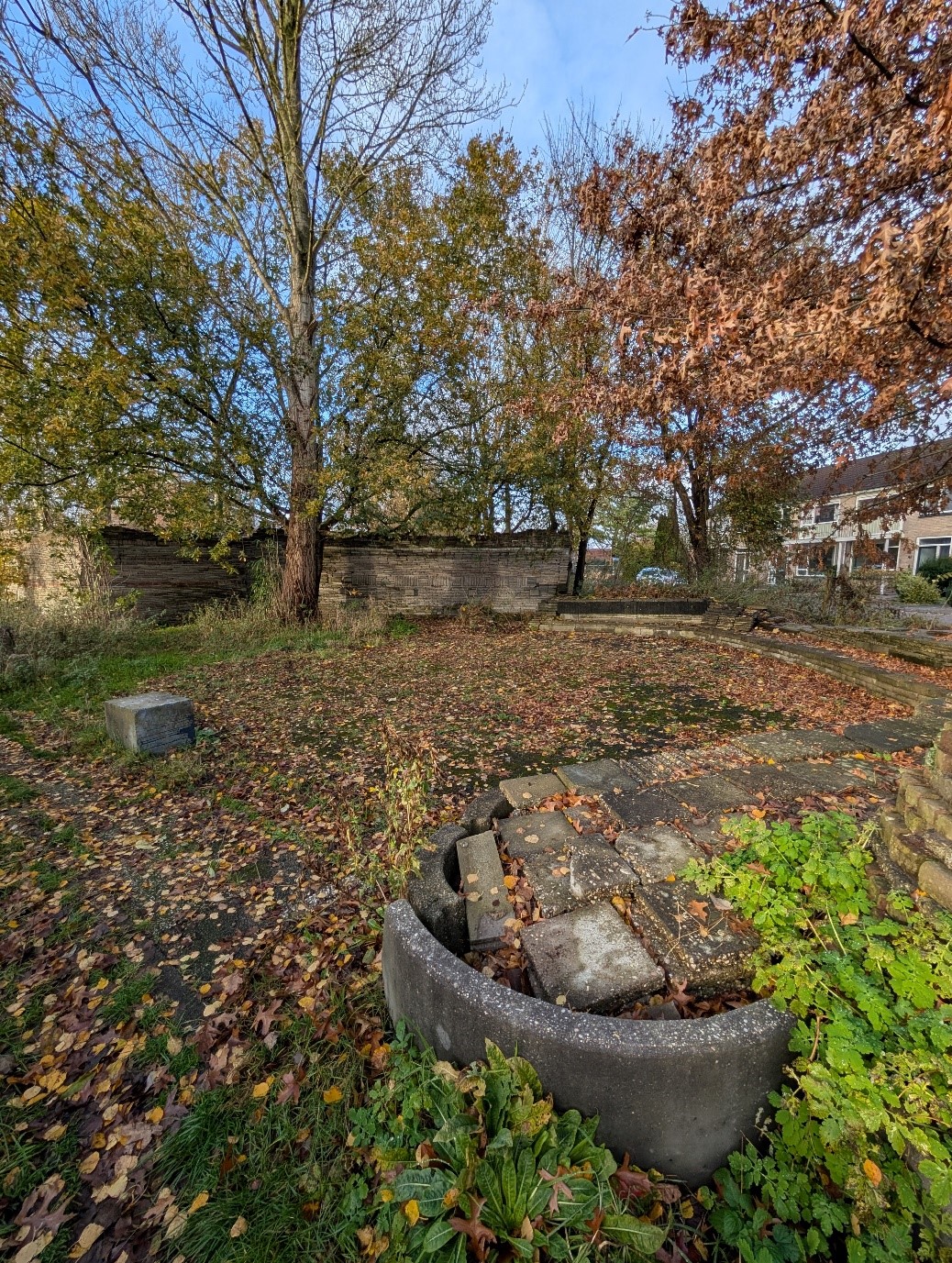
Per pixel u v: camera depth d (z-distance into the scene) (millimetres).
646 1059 1333
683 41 3244
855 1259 1126
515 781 3174
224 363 7723
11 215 5977
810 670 6406
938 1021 1329
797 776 3053
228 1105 1653
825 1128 1220
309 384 8820
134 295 6797
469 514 10008
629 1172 1330
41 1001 2066
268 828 3211
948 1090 1217
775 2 2820
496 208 8750
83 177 6574
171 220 7617
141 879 2783
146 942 2354
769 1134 1368
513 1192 1233
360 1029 1892
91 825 3295
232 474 8367
